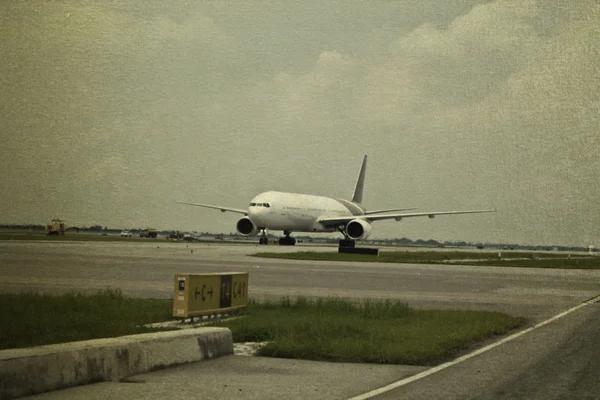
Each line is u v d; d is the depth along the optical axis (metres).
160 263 43.94
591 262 73.44
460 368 12.58
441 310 22.64
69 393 9.88
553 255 105.31
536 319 21.25
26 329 15.78
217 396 9.84
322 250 77.12
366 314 20.61
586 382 11.20
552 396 10.12
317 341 15.01
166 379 11.14
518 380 11.36
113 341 11.66
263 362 13.06
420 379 11.45
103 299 22.55
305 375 11.73
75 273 35.22
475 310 23.58
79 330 15.96
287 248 80.38
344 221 88.50
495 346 15.46
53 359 10.16
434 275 42.53
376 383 11.08
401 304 22.66
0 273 33.88
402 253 79.81
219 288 19.86
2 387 9.30
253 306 22.72
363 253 70.38
